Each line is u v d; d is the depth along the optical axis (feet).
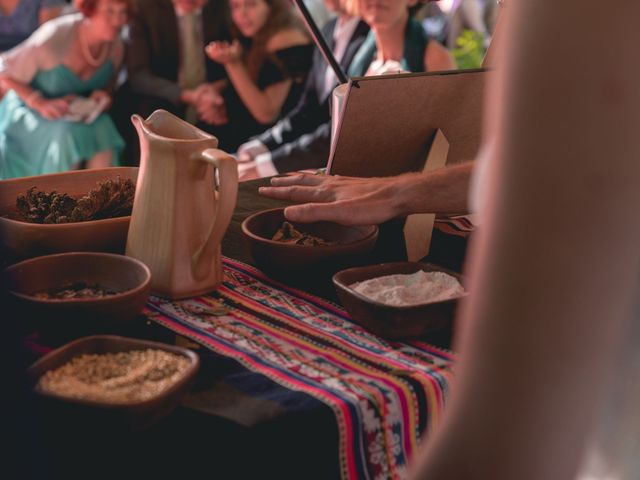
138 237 3.07
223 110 11.00
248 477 2.20
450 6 12.12
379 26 7.75
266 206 4.34
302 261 3.15
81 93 10.84
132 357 2.37
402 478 2.44
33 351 2.55
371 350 2.69
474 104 3.69
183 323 2.85
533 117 1.00
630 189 0.99
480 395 1.11
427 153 3.76
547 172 1.01
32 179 3.70
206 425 2.21
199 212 3.03
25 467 1.99
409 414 2.44
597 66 0.96
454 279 2.96
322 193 3.55
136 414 2.08
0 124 10.76
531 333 1.05
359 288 2.92
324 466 2.30
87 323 2.58
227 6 10.77
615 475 1.40
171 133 3.12
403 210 3.33
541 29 0.99
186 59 10.93
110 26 10.46
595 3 0.96
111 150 10.93
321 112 8.57
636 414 1.35
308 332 2.83
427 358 2.65
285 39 10.71
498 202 1.06
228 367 2.53
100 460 2.13
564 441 1.09
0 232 3.22
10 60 10.43
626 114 0.97
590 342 1.05
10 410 2.00
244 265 3.49
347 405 2.31
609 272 1.02
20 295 2.55
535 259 1.03
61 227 3.20
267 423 2.19
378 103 3.45
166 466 2.18
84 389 2.16
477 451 1.12
